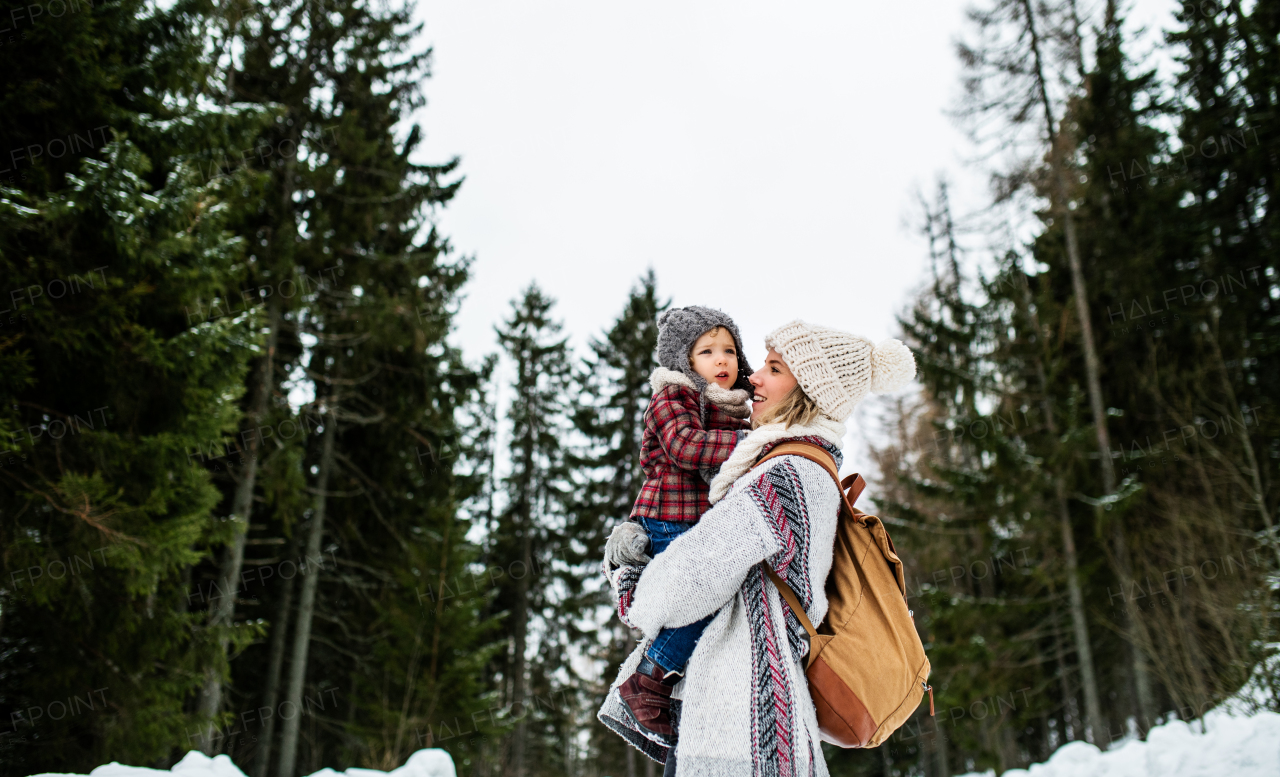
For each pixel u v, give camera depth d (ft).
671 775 5.92
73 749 28.25
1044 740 74.38
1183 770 25.20
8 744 27.86
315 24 51.13
